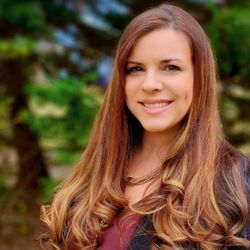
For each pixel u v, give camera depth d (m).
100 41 6.59
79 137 5.10
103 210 2.01
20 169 6.25
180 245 1.83
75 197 2.16
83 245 2.01
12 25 5.95
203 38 1.93
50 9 6.23
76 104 5.01
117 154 2.10
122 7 6.52
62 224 2.13
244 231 1.85
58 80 5.20
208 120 1.94
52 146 5.85
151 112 1.92
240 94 5.77
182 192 1.90
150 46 1.88
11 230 5.95
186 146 1.94
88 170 2.17
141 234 1.90
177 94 1.89
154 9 1.94
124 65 1.94
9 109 6.20
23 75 6.22
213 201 1.87
